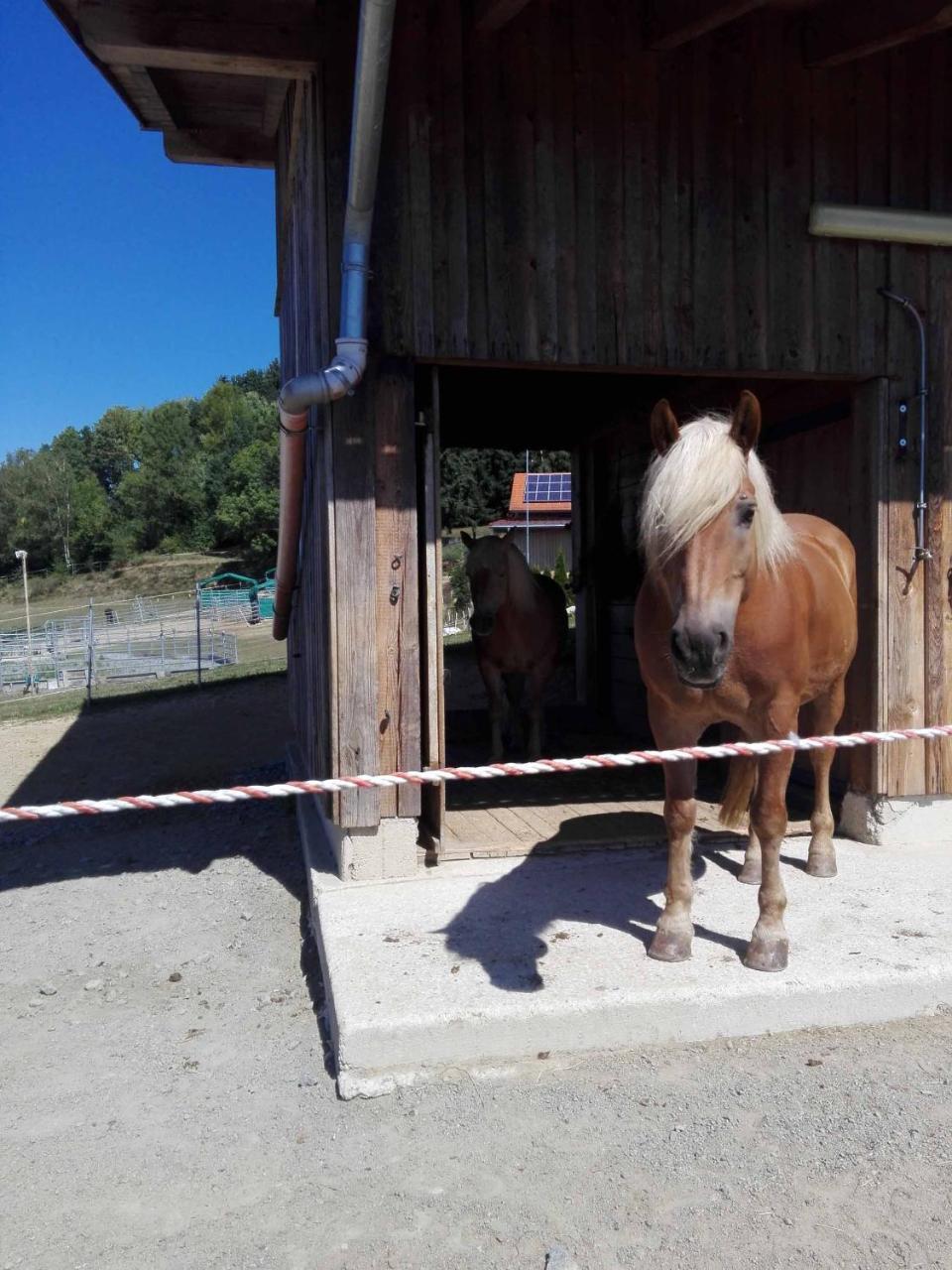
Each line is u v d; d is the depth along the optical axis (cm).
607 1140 261
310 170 451
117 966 419
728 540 274
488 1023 302
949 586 489
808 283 466
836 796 548
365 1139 268
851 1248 217
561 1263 213
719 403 651
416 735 437
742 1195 237
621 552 850
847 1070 295
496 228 430
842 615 396
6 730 1275
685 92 449
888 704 483
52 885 550
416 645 434
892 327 479
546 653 691
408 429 428
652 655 325
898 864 454
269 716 1205
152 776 896
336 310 427
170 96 600
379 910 399
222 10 403
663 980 322
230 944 438
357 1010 304
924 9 398
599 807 568
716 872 445
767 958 329
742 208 456
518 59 431
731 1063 301
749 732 335
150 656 2255
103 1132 279
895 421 481
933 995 330
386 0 300
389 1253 221
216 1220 235
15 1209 243
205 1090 302
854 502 500
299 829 561
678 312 450
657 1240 222
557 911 395
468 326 429
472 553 654
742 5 381
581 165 438
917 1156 250
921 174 483
